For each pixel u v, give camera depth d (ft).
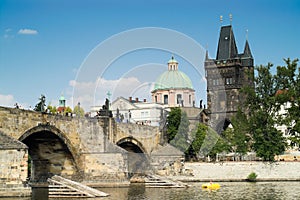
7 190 209.15
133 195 275.18
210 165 399.24
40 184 313.53
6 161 210.38
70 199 254.68
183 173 382.22
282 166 405.59
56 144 303.48
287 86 459.73
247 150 461.78
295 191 301.84
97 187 312.71
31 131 268.21
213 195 279.49
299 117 445.78
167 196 272.51
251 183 377.09
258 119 444.55
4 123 245.24
